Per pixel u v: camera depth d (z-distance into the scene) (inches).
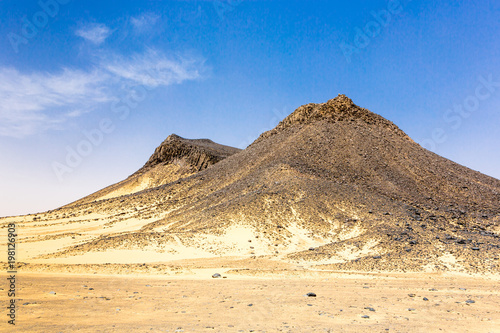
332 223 2709.2
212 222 2815.0
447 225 2630.4
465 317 909.2
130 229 3676.2
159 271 1701.5
